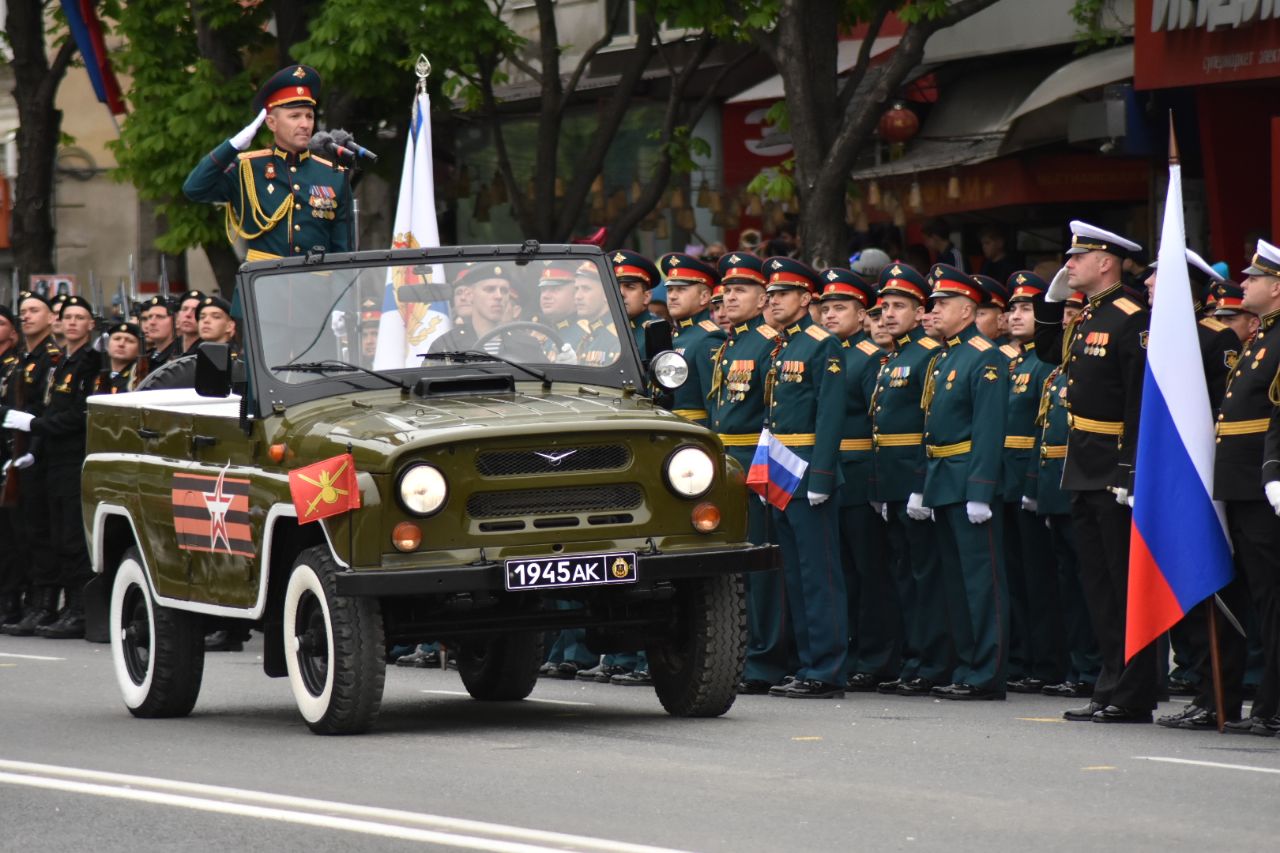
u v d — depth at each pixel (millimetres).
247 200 25922
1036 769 19219
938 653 27875
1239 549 22672
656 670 23422
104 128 79250
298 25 49625
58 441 36562
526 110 60031
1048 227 46500
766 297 29203
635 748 20516
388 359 22891
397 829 16047
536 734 21641
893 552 28734
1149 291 26734
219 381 22312
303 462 21562
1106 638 23891
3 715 24516
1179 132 41625
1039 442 27953
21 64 58281
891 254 47250
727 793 17625
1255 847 15273
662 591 21875
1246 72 37844
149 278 76875
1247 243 40062
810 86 40625
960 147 46469
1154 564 22969
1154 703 23594
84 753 20844
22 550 38469
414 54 46312
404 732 21922
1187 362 23016
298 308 22859
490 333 23297
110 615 25047
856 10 43531
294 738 21500
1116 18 44000
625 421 21516
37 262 58594
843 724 22922
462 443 20922
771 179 41750
